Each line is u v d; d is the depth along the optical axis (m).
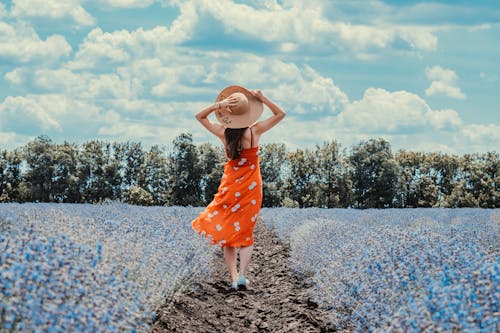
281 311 6.11
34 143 65.50
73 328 2.73
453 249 4.70
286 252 11.05
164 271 5.29
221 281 7.55
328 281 5.91
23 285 2.84
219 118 6.90
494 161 75.00
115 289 3.53
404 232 5.98
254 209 6.80
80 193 66.31
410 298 3.65
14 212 5.98
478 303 3.13
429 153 77.75
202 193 67.56
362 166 71.62
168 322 4.88
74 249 3.61
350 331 4.91
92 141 67.69
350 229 8.55
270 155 71.25
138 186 65.94
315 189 70.44
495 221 11.99
